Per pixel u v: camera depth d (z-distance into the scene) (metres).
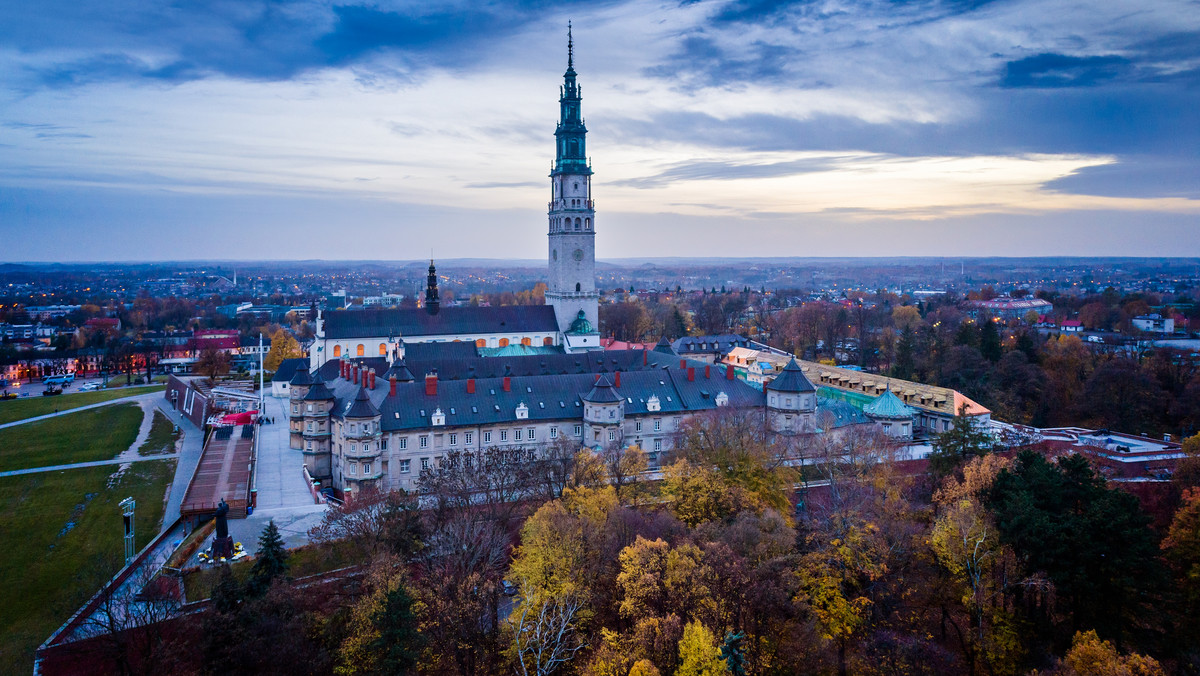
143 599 97.56
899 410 182.38
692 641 79.81
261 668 85.44
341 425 153.75
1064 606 107.69
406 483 153.75
